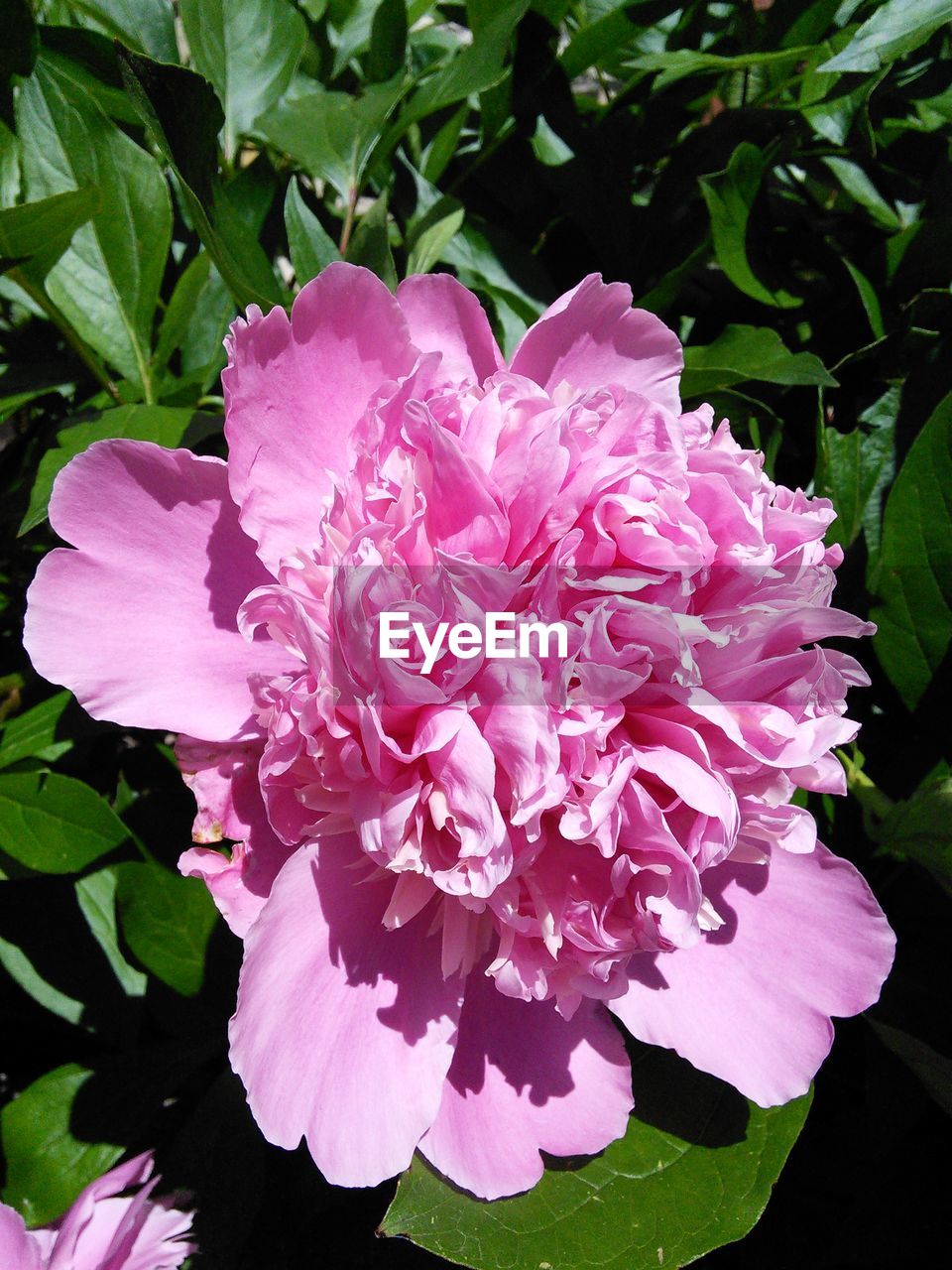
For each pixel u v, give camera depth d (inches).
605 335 9.7
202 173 10.6
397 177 13.6
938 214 13.2
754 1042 9.2
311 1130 8.2
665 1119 9.5
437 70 14.1
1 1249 9.4
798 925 9.5
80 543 8.6
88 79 13.0
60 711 10.9
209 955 11.1
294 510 8.8
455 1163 8.7
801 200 15.1
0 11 10.7
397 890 8.4
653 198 14.0
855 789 11.2
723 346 11.8
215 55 12.9
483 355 9.7
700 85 14.1
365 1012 8.6
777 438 11.7
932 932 11.3
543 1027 9.3
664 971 9.4
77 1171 10.5
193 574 8.9
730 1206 9.0
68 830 10.4
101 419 10.8
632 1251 8.7
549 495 8.3
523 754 8.0
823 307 13.9
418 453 8.4
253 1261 10.6
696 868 8.3
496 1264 8.6
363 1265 10.6
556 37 13.4
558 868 8.6
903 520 11.6
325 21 15.1
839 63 12.1
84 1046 13.1
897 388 12.5
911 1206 10.2
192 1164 10.2
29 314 14.6
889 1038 9.9
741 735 8.4
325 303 8.7
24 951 11.6
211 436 11.6
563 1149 9.0
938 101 13.2
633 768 8.4
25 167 11.6
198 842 8.6
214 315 13.2
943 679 11.5
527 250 13.4
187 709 8.6
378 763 8.0
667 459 8.6
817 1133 10.9
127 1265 9.5
